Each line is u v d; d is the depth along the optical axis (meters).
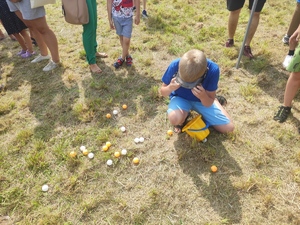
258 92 3.82
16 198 2.67
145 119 3.50
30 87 4.10
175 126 3.27
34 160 2.96
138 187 2.74
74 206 2.61
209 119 3.13
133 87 4.02
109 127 3.38
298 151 2.98
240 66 4.36
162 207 2.57
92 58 4.20
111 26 4.12
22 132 3.29
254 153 3.00
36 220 2.50
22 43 4.78
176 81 2.70
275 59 4.48
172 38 5.09
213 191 2.67
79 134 3.31
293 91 3.18
